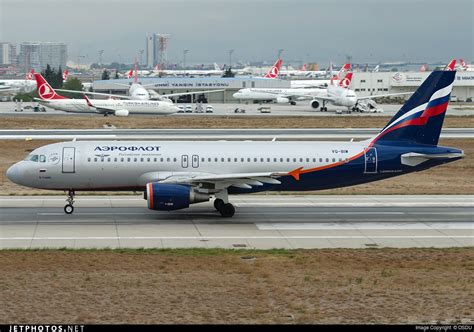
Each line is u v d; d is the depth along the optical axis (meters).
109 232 141.50
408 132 164.38
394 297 98.00
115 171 156.75
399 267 115.81
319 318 88.50
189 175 157.62
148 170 157.62
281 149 162.25
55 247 128.12
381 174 163.75
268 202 178.62
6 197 180.75
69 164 155.62
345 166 161.75
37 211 162.50
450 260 120.75
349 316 89.44
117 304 93.06
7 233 139.25
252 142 164.88
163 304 93.31
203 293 98.75
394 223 155.00
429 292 100.69
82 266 113.38
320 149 162.62
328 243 135.25
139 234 140.12
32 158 157.25
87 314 88.88
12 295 96.50
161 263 116.12
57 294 97.19
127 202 175.25
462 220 159.12
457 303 95.50
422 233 145.25
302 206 174.00
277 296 97.94
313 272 111.81
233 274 109.81
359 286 103.62
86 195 184.75
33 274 107.81
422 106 163.50
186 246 130.75
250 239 137.50
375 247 132.12
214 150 160.12
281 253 124.88
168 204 149.38
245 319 87.75
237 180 155.12
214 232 143.25
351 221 156.50
